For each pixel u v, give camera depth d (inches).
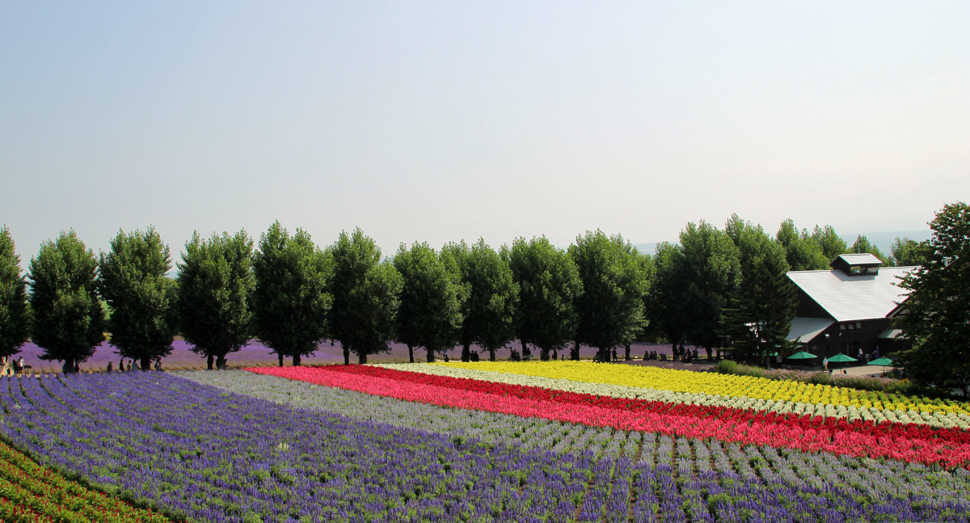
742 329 2354.8
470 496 673.0
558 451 857.5
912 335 1560.0
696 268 2923.2
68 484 715.4
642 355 3169.3
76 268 1984.5
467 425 1031.0
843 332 2465.6
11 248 1968.5
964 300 1453.0
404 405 1226.0
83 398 1306.6
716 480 755.4
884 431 999.0
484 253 2731.3
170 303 2032.5
